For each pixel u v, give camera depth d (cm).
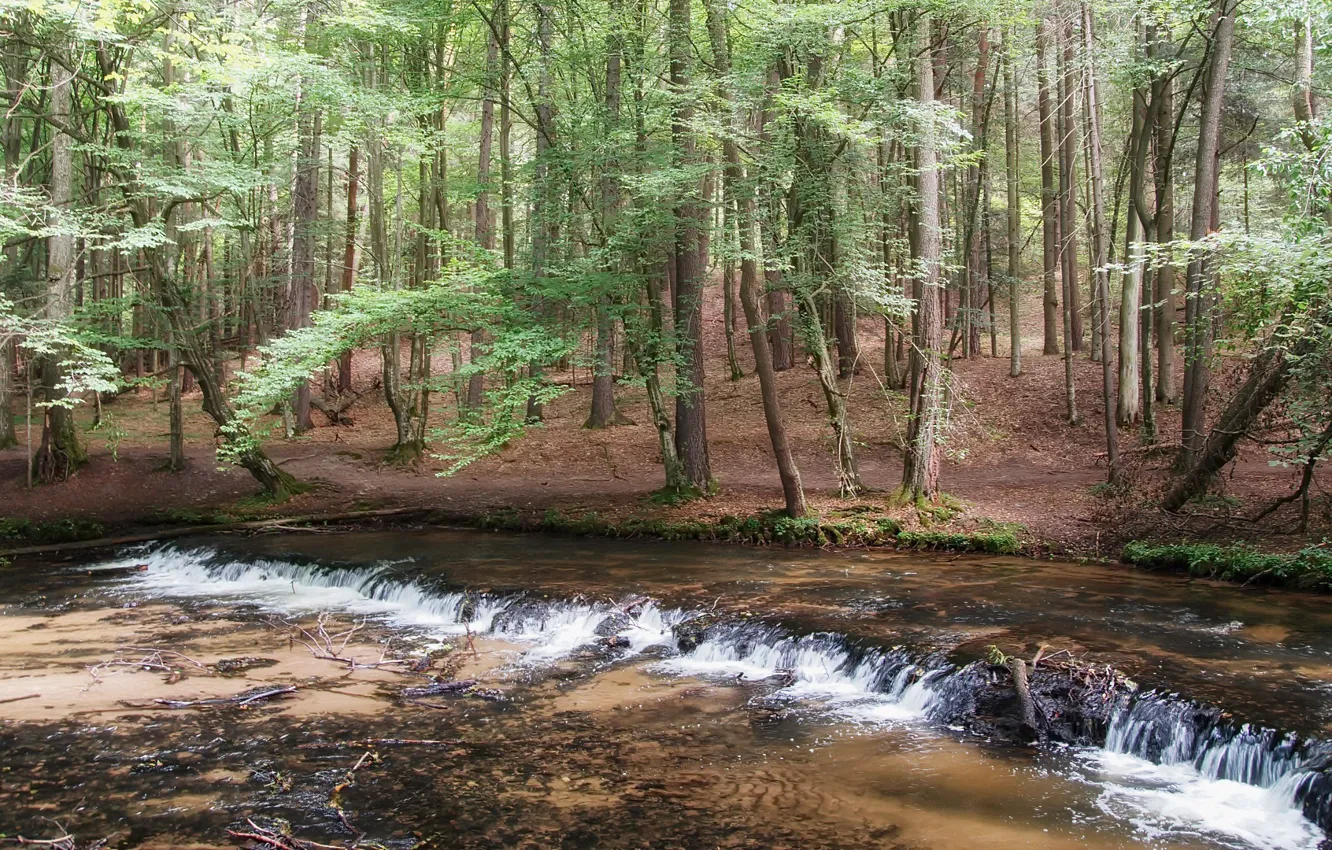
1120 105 2384
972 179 2734
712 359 3247
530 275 1689
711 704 922
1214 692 803
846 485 1808
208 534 1886
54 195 1997
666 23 1788
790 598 1219
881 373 2753
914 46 1619
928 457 1689
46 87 1675
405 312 1589
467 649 1137
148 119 2139
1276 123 2175
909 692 918
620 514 1850
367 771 753
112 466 2230
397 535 1844
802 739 825
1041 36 1938
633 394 2998
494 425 1656
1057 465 2059
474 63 2166
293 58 1711
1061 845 626
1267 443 1336
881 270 1616
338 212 3656
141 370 2859
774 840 635
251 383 1622
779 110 1502
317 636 1206
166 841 633
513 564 1508
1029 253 3684
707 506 1838
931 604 1162
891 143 2131
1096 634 996
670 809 683
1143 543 1430
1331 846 622
